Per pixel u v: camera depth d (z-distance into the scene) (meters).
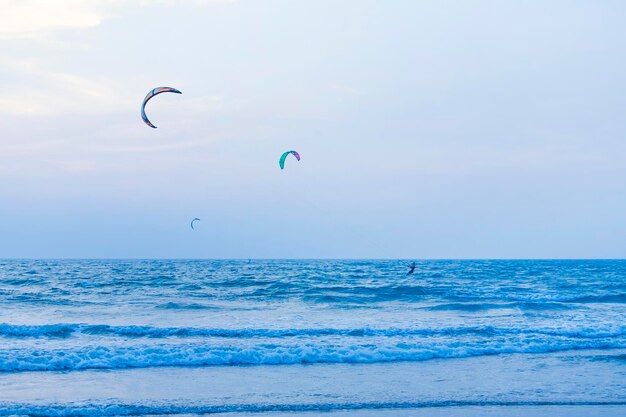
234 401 12.02
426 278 59.72
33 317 25.39
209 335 19.31
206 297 35.34
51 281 50.50
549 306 29.88
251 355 15.99
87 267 92.25
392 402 12.08
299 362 15.96
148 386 13.17
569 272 79.19
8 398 11.98
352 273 71.69
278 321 24.14
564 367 15.50
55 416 10.99
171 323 23.39
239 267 97.44
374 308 29.75
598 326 21.61
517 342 18.47
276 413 11.33
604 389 13.27
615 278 61.66
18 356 15.06
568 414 11.43
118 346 16.78
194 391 12.79
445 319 25.17
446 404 12.00
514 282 53.47
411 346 17.48
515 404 12.05
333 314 27.06
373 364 15.82
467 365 15.71
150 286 44.66
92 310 27.91
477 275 68.38
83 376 14.02
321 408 11.63
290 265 114.06
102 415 11.12
